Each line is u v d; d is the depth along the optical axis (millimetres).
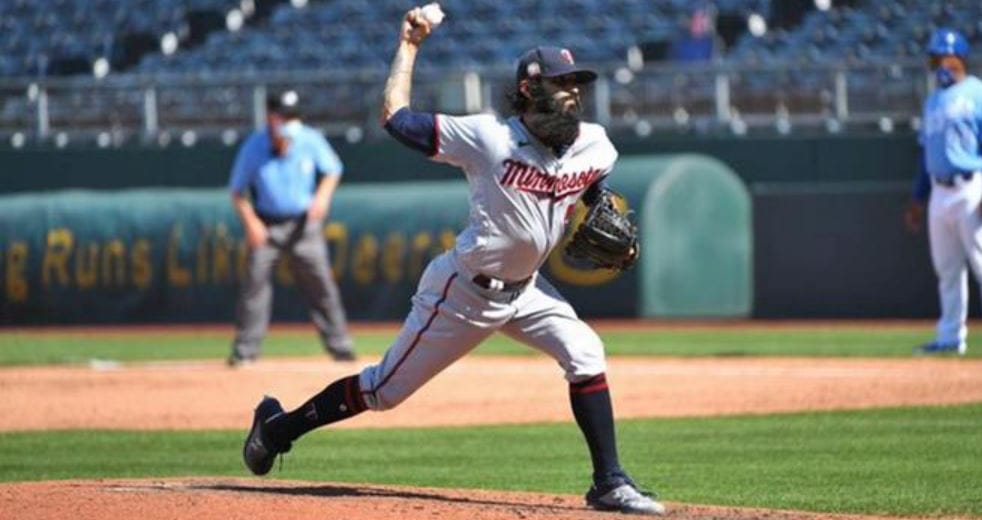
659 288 73625
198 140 84750
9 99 87938
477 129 23188
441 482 29719
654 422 38500
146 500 24203
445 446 35344
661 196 73188
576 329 24156
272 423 25547
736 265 75188
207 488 26406
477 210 23438
